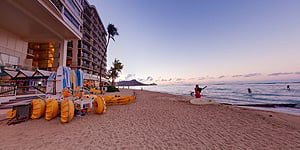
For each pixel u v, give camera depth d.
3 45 12.14
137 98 13.66
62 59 15.20
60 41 15.51
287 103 12.27
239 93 25.73
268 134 3.77
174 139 3.34
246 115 6.08
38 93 10.89
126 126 4.34
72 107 4.91
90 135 3.52
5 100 7.67
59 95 6.73
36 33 13.61
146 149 2.79
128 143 3.07
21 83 10.87
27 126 4.16
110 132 3.77
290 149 2.88
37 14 10.80
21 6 9.65
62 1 12.34
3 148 2.74
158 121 4.98
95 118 5.29
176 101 10.97
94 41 40.94
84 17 35.59
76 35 15.22
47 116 4.80
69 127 4.13
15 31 13.02
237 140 3.33
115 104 8.78
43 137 3.34
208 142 3.19
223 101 14.93
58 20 11.89
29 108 4.98
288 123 4.90
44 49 24.38
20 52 14.01
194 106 8.38
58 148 2.77
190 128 4.21
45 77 9.15
